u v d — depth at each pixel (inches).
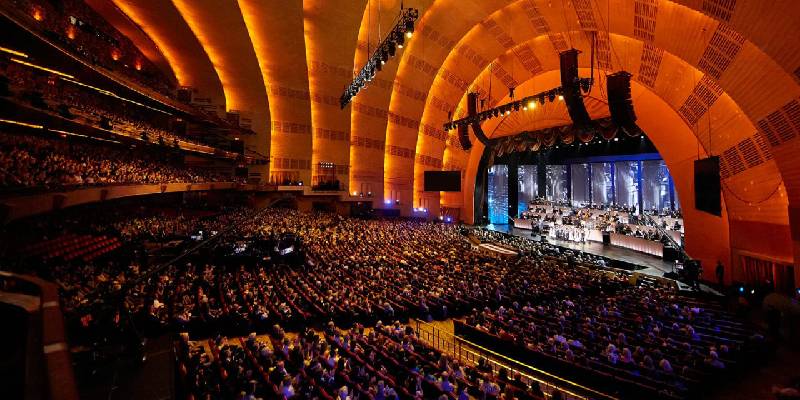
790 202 583.5
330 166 1476.4
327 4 1168.2
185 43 1050.7
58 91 781.9
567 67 759.1
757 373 410.0
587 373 369.1
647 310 530.3
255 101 1322.6
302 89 1352.1
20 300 147.7
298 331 499.8
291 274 677.3
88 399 182.1
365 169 1545.3
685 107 812.0
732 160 733.3
